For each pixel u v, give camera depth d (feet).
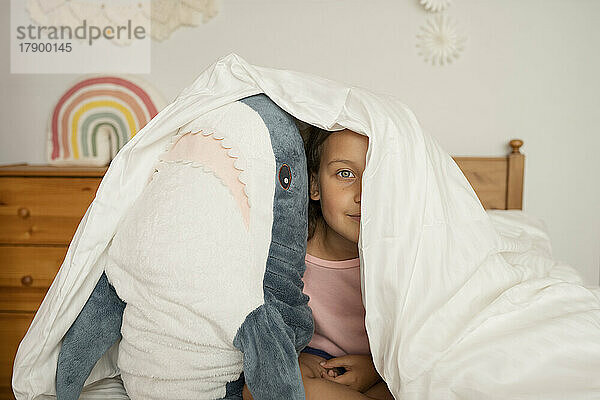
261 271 3.22
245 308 3.02
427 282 3.49
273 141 3.46
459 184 3.97
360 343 4.47
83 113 8.62
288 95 3.70
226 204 3.20
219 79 3.79
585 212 8.54
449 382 3.23
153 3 8.45
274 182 3.38
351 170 3.77
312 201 4.31
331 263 4.29
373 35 8.38
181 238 3.08
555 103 8.41
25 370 3.41
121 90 8.57
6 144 8.68
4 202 7.31
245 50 8.47
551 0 8.27
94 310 3.50
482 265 3.79
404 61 8.41
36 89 8.60
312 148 4.10
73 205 7.29
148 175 3.64
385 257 3.40
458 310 3.51
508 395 3.15
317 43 8.43
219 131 3.45
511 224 5.71
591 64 8.33
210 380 3.14
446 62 8.38
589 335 3.39
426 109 8.47
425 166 3.56
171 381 3.14
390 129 3.54
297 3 8.38
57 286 3.53
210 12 8.43
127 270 3.27
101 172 7.23
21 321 7.46
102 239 3.49
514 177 8.04
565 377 3.23
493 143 8.48
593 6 8.25
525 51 8.34
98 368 3.73
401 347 3.32
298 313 3.49
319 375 4.06
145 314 3.15
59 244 7.36
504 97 8.41
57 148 8.66
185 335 3.04
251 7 8.41
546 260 4.62
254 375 2.96
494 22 8.32
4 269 7.38
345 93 3.74
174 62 8.52
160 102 8.57
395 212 3.44
